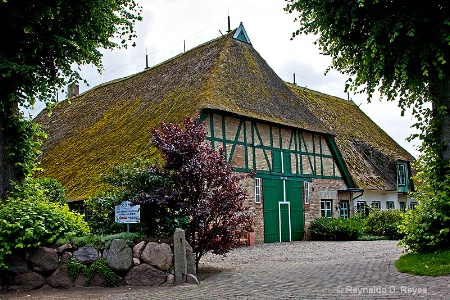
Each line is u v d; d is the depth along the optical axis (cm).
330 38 1051
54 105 1045
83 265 839
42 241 842
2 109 929
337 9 980
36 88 941
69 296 750
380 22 907
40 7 908
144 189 1002
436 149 994
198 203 991
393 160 2852
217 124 1800
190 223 986
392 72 981
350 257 1265
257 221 1919
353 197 2517
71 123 2694
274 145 2058
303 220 2170
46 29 941
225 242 1008
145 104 2186
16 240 812
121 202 1001
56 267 837
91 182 1828
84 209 1784
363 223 2314
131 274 840
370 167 2769
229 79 1992
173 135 1022
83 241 853
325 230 2152
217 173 1001
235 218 1030
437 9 893
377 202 2745
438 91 980
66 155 2291
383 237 2183
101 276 834
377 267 929
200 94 1848
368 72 996
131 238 861
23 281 819
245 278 878
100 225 1053
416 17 882
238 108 1859
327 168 2356
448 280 722
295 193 2142
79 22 983
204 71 2059
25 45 948
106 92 2795
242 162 1883
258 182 1958
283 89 2336
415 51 905
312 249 1614
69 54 984
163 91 2177
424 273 788
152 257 846
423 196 980
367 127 3238
